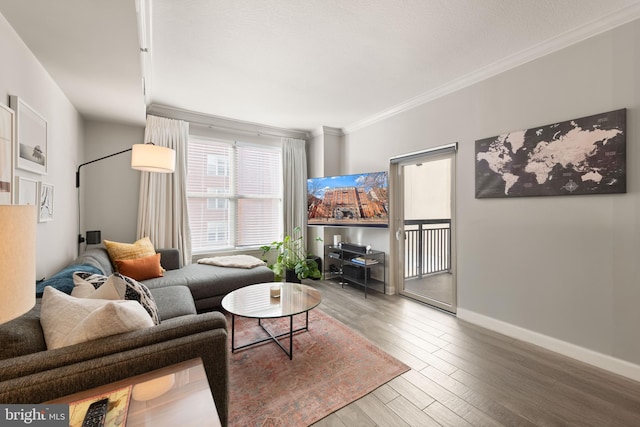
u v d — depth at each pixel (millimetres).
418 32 2076
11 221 684
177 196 3625
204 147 4016
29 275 744
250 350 2238
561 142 2152
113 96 2572
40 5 1380
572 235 2131
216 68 2600
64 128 2486
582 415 1538
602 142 1953
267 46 2248
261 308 2139
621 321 1907
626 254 1884
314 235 4820
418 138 3361
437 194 3312
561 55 2164
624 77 1876
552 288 2240
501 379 1862
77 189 2869
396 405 1618
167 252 3326
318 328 2652
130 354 1014
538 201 2316
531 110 2340
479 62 2520
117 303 1179
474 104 2758
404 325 2730
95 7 1405
